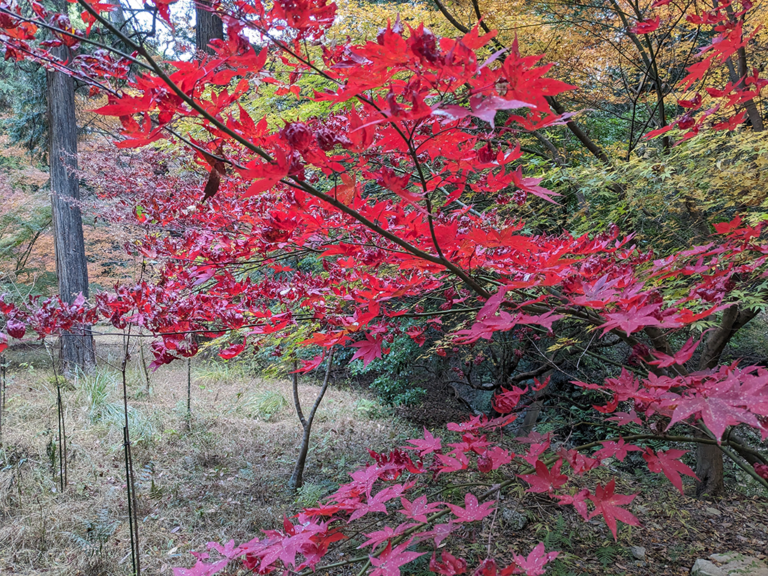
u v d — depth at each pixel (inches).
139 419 212.8
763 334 196.2
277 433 227.5
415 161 34.5
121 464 177.2
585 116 175.9
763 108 126.4
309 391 307.1
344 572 112.8
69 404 228.8
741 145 88.2
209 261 60.6
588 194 124.9
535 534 139.6
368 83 29.9
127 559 122.9
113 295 48.1
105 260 323.0
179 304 50.8
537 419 239.5
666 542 147.3
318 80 98.3
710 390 35.5
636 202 97.2
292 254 64.6
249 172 29.1
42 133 378.0
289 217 45.9
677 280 86.4
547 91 26.2
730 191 92.6
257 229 56.0
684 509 169.5
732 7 102.0
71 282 309.3
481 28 128.2
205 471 180.5
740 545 146.7
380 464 55.2
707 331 163.6
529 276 45.4
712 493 180.9
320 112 108.2
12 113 401.7
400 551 43.2
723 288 53.1
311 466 193.3
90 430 200.8
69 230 308.0
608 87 145.6
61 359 286.5
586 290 44.2
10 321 41.9
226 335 85.0
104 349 324.8
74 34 30.0
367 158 54.1
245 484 171.9
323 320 59.8
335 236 71.4
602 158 136.1
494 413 256.2
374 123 28.7
